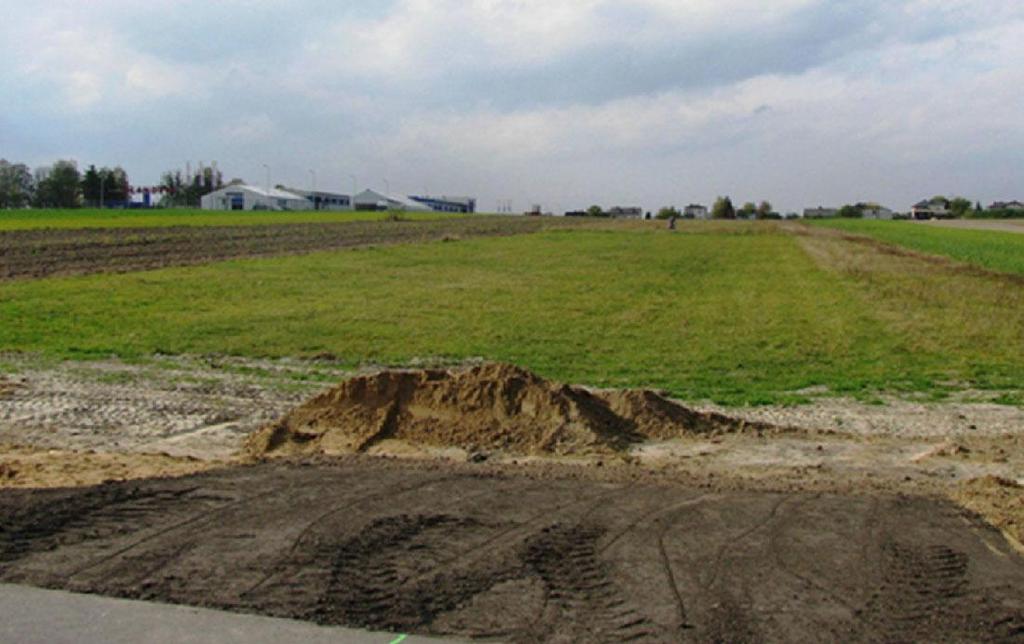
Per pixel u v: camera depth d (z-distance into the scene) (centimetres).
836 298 2802
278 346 1783
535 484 814
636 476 873
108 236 5272
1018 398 1387
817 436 1121
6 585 573
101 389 1355
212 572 592
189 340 1825
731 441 1084
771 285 3247
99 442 1055
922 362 1694
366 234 6488
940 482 898
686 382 1496
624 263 4297
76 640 502
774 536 668
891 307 2562
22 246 4272
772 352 1797
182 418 1188
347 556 619
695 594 560
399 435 1067
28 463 914
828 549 641
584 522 696
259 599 551
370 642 500
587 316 2317
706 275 3678
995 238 7012
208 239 5350
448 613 535
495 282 3195
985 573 600
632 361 1686
